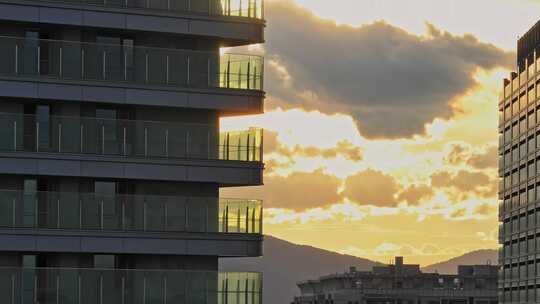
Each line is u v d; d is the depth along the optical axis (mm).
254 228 98938
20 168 93625
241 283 95188
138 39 100750
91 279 91438
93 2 98062
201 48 102625
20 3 96000
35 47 95125
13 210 92375
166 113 100438
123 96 97062
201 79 99688
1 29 97438
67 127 95250
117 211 95000
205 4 101438
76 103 97375
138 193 98438
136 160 96812
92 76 96562
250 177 100250
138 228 95500
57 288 90500
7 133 93688
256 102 101062
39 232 92688
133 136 97250
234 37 101500
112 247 94375
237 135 101062
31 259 94938
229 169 99625
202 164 98875
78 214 93875
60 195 93500
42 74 95562
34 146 94375
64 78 95562
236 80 101062
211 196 100375
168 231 96188
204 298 94062
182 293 93625
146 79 98125
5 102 96125
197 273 94062
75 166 95062
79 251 93562
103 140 96188
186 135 98750
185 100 98938
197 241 96938
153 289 92938
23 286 90000
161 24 99375
